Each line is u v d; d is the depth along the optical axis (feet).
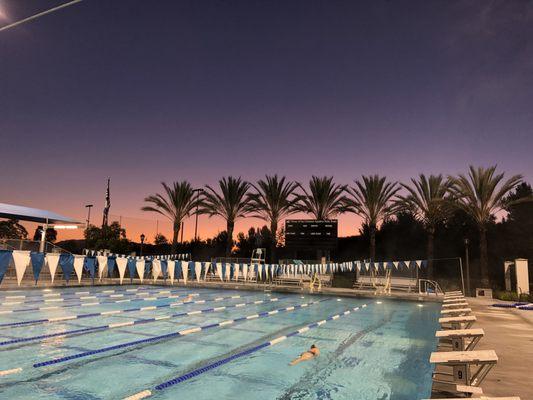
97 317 35.58
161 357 22.17
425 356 23.71
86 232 110.42
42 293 54.03
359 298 63.46
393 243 114.01
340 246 125.39
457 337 16.44
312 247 95.45
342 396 16.35
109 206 130.72
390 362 22.15
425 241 106.83
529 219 88.74
